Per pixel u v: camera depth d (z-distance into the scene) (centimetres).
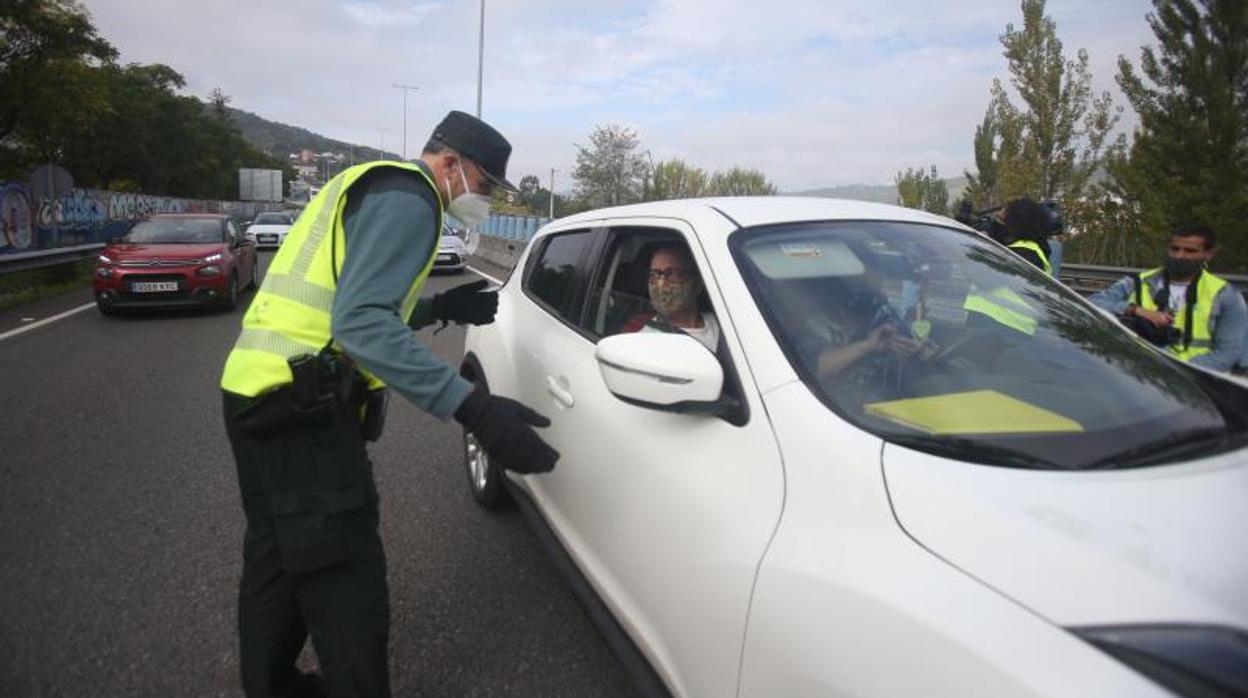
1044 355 196
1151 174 1870
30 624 285
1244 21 1703
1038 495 133
